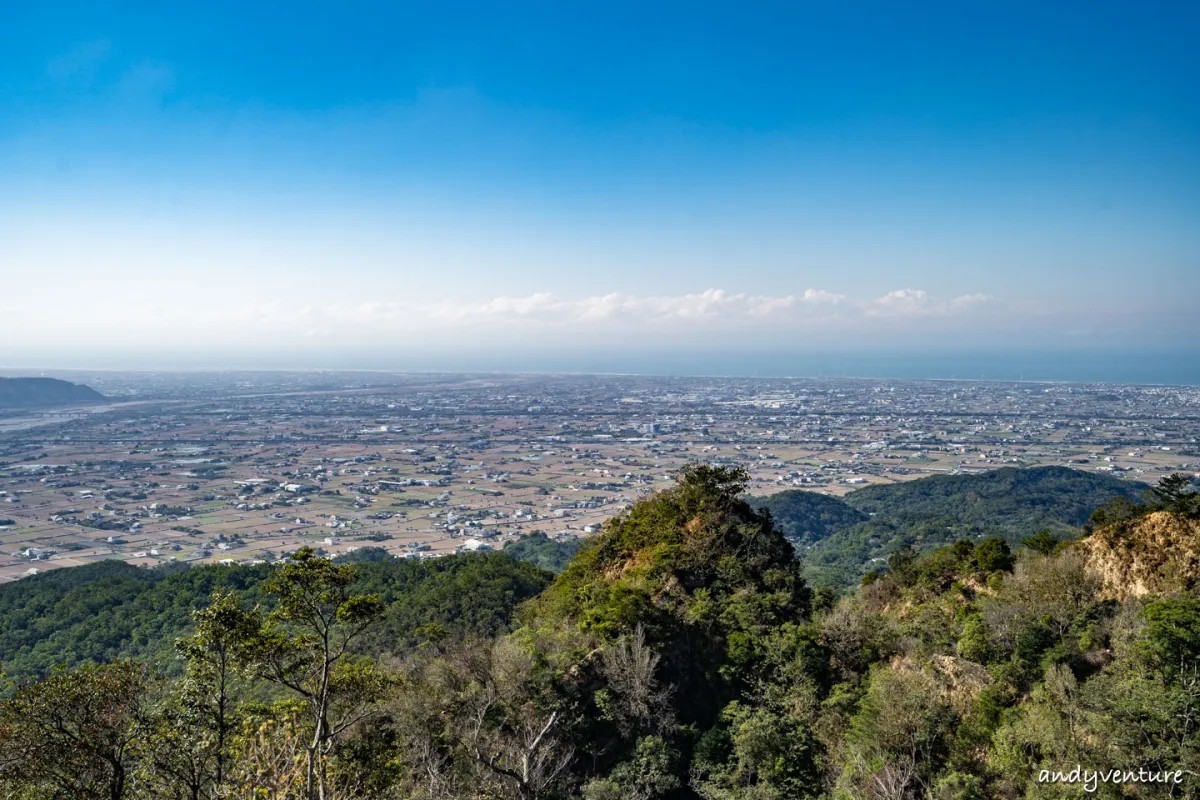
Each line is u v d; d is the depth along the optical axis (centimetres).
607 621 5297
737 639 5247
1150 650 3459
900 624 5262
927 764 3853
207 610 2923
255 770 2700
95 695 2822
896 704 4091
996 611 4462
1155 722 3231
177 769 2891
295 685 3247
